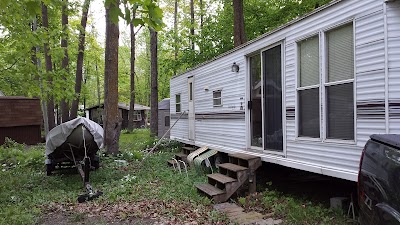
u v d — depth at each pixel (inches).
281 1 573.6
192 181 260.7
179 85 422.6
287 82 202.2
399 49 133.6
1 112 562.6
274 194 217.5
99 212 197.2
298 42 192.9
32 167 358.3
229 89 279.1
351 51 156.0
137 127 1440.7
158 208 198.4
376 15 140.6
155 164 352.8
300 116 192.1
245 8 580.1
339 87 162.9
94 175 297.0
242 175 218.1
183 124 406.9
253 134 247.4
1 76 292.8
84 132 285.7
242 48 256.2
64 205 214.2
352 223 159.0
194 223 170.4
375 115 140.9
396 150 90.0
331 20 165.9
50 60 470.9
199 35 645.9
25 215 185.5
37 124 607.5
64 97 343.9
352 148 152.5
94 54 1048.8
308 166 180.7
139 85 1616.6
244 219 174.4
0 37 270.8
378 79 139.6
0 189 241.9
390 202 83.9
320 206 187.5
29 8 139.3
